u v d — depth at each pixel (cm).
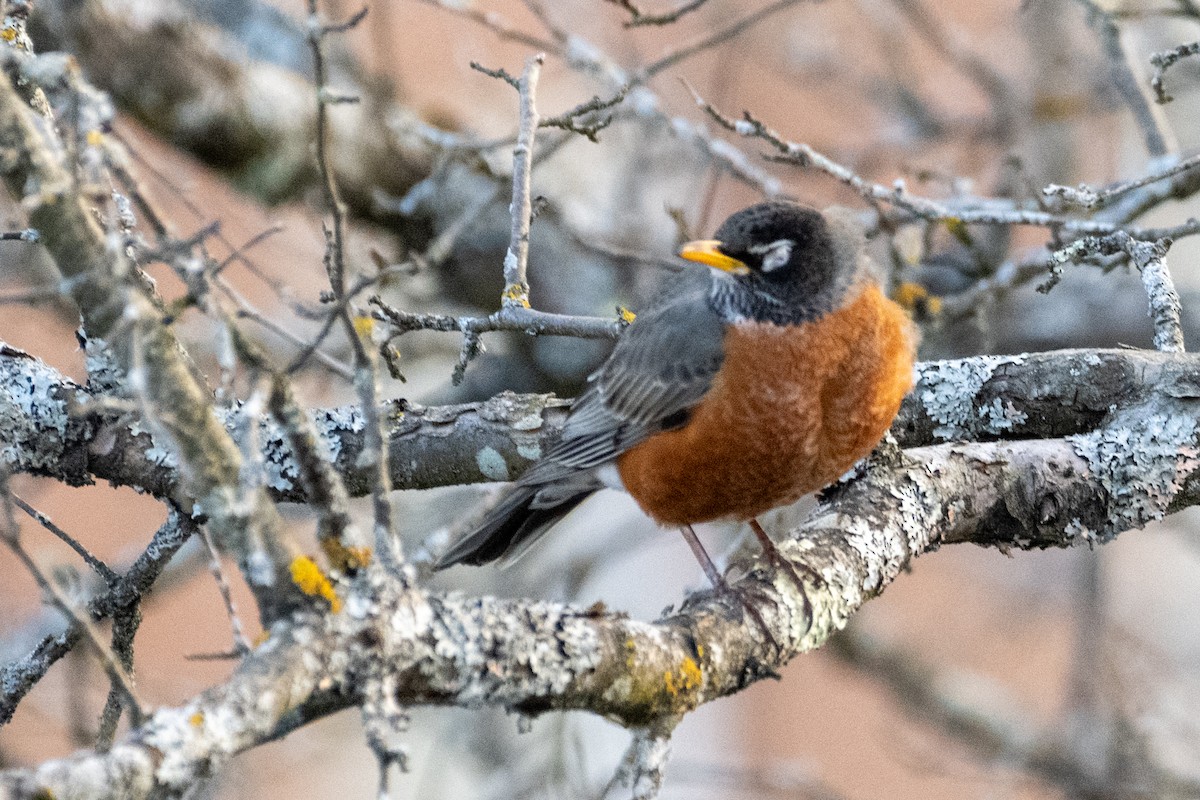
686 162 1518
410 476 880
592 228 1420
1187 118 1593
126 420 782
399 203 1319
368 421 553
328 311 588
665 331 838
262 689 503
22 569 1343
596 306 1390
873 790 2097
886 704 1738
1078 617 1416
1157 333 856
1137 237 886
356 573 545
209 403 560
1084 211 1152
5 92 524
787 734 2114
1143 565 1783
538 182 1434
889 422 820
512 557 937
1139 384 835
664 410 834
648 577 1712
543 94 1680
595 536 1497
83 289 523
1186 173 1076
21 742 1348
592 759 1513
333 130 1376
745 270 805
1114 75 1113
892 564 789
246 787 1188
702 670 663
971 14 1895
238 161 1384
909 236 1238
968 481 819
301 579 530
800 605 737
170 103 1345
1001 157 1356
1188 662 1686
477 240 1398
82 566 1318
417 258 886
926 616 1931
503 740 1375
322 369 1258
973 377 872
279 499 832
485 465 882
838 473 826
